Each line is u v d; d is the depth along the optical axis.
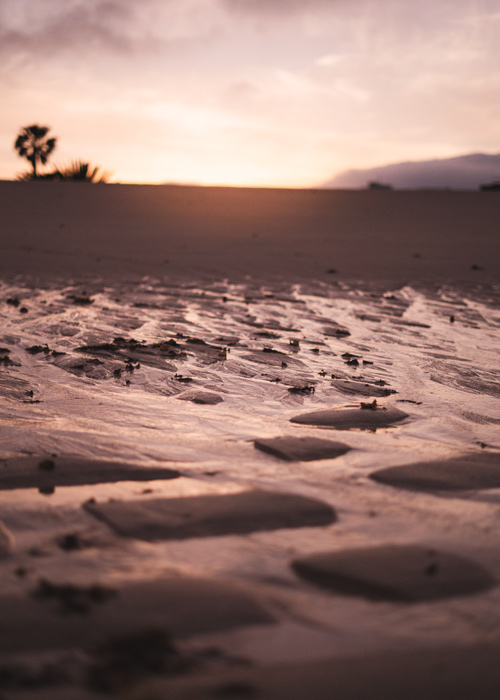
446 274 4.29
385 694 0.76
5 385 1.69
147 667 0.80
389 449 1.36
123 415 1.52
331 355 2.04
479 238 6.31
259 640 0.87
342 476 1.25
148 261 4.57
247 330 2.36
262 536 1.06
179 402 1.61
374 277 4.11
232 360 1.94
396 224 7.30
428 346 2.20
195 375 1.81
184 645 0.86
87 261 4.50
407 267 4.57
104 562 0.99
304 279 3.95
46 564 0.99
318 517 1.11
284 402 1.63
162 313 2.70
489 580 0.97
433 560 1.00
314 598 0.94
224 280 3.82
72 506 1.13
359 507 1.14
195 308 2.84
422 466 1.27
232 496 1.15
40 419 1.48
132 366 1.85
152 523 1.07
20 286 3.43
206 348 2.06
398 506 1.14
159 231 6.31
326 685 0.78
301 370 1.88
